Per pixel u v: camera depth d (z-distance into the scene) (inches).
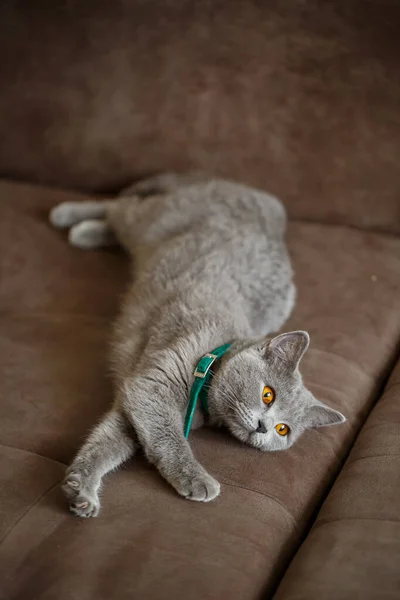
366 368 72.6
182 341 65.5
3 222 91.4
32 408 62.9
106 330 75.7
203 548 48.9
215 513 52.9
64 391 65.6
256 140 93.8
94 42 94.1
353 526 50.8
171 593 45.2
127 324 74.0
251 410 61.4
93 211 93.2
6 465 55.7
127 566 47.1
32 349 70.7
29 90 96.5
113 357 70.7
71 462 57.7
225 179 95.4
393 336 78.0
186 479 55.2
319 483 59.3
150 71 93.9
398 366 73.3
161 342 67.7
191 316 69.2
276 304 78.5
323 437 64.3
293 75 91.2
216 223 84.6
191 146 95.6
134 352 69.7
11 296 79.1
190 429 64.4
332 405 66.9
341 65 89.8
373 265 87.3
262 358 64.3
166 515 52.3
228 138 94.4
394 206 92.4
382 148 90.7
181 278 75.7
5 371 67.1
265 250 82.4
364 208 93.2
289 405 62.8
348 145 91.4
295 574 47.9
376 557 46.7
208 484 54.6
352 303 81.0
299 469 59.6
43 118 97.3
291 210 95.8
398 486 53.9
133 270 86.1
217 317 69.4
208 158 95.7
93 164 98.5
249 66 91.9
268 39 91.0
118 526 50.9
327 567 47.0
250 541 50.4
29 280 81.9
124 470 58.8
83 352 71.6
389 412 64.6
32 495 53.3
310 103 91.4
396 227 93.3
